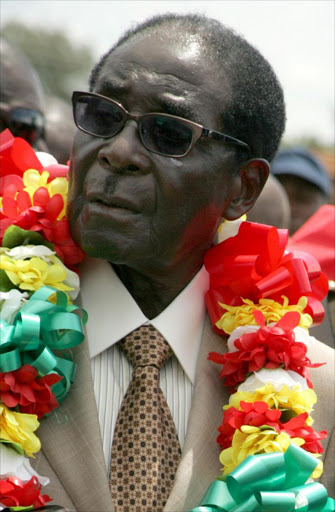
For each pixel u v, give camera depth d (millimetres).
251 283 2781
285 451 2506
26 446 2453
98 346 2684
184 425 2668
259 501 2422
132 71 2562
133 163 2492
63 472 2510
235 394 2627
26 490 2365
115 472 2543
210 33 2695
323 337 3668
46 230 2658
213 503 2439
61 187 2754
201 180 2588
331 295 3889
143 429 2574
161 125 2531
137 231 2520
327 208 4113
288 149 6078
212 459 2600
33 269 2596
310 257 2908
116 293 2717
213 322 2762
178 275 2721
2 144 3008
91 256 2551
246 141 2725
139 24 2742
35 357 2516
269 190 4414
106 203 2512
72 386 2596
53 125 4641
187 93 2580
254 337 2656
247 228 2832
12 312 2533
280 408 2611
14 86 3971
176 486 2525
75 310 2658
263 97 2750
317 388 2785
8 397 2449
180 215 2568
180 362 2715
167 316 2730
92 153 2539
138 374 2650
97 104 2553
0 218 2736
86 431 2551
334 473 2691
